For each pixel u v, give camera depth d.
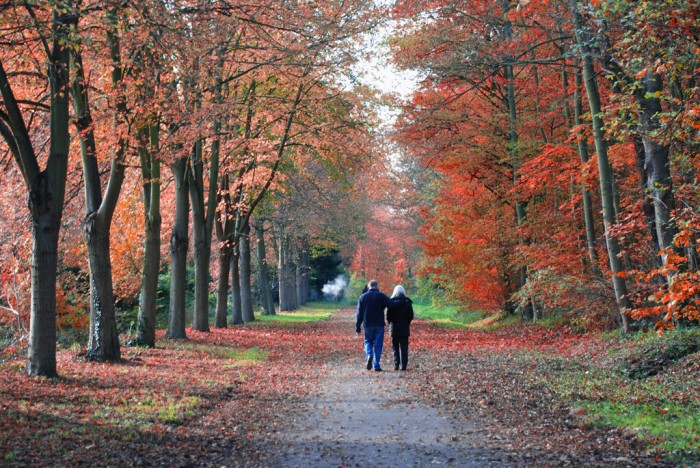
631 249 17.48
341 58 18.19
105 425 7.91
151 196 18.14
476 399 10.10
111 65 12.41
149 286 18.36
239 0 12.97
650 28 9.22
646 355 12.70
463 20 19.45
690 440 6.70
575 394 10.20
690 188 11.95
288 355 18.80
